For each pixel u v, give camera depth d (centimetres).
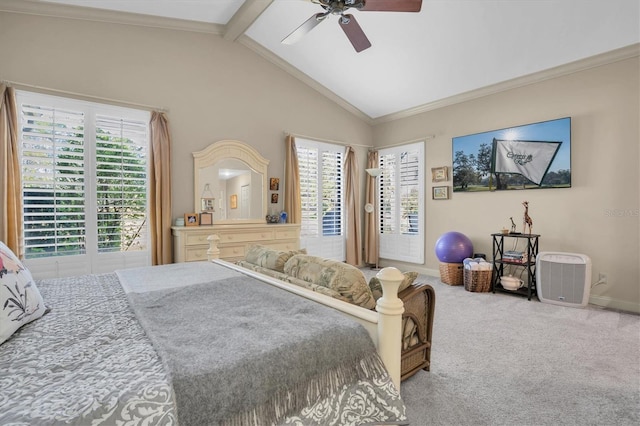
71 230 319
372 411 116
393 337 126
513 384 198
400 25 366
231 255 390
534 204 405
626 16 296
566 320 309
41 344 105
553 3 301
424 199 522
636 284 336
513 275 424
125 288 177
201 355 96
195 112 402
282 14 383
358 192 575
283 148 484
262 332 114
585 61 358
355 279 163
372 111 570
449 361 228
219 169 417
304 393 102
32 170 302
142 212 360
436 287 436
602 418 167
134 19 357
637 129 333
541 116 398
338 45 420
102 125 338
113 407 73
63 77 319
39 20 309
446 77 438
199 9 368
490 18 332
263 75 462
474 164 460
